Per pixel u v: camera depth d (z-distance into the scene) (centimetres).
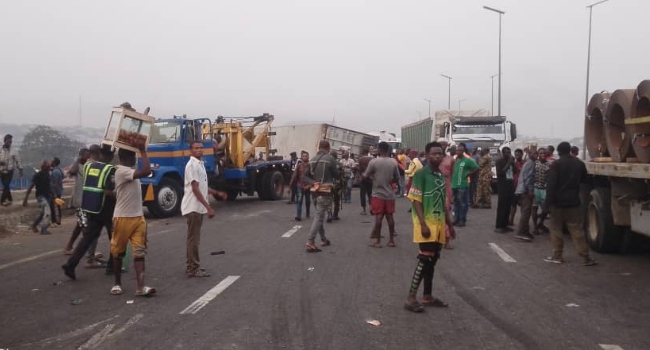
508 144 2573
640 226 929
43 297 764
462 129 2609
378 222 1135
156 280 862
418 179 684
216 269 939
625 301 720
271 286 814
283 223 1565
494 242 1191
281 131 3494
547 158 1352
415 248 1131
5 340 588
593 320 639
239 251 1112
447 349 550
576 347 552
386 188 1129
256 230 1426
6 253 1128
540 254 1055
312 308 698
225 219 1689
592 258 1015
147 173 757
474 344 564
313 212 1858
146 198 1681
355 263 980
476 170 1413
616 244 1039
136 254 762
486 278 859
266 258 1035
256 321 645
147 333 605
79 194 1174
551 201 950
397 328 617
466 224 1475
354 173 2242
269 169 2372
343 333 601
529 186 1202
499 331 604
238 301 734
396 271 912
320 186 1099
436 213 680
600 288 789
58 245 1238
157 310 695
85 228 864
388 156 1142
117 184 759
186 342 575
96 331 614
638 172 858
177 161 1794
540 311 678
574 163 948
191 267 881
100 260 984
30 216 1673
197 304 719
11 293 788
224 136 2216
